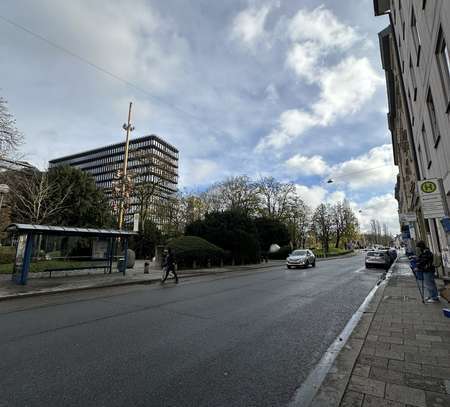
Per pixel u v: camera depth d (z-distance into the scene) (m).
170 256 14.92
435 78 8.72
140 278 15.64
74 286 12.50
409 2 11.20
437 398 3.18
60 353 4.77
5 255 20.59
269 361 4.44
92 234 15.71
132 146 86.88
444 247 12.30
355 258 46.81
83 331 6.00
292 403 3.25
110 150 92.62
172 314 7.48
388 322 6.40
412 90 13.59
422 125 12.47
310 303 8.91
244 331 5.98
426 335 5.41
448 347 4.76
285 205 49.72
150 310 7.99
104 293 11.35
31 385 3.68
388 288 11.83
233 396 3.41
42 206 27.27
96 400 3.32
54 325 6.49
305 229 59.97
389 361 4.22
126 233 17.28
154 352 4.80
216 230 28.06
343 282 14.29
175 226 39.34
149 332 5.91
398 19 14.77
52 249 15.84
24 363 4.37
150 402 3.28
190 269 22.11
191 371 4.08
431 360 4.23
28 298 10.34
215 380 3.81
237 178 46.53
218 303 8.95
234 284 13.62
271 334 5.78
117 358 4.55
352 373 3.84
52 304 9.05
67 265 16.19
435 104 9.27
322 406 3.10
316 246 72.12
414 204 22.89
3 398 3.37
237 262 28.39
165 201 38.69
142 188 32.81
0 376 3.94
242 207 44.03
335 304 8.77
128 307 8.44
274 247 42.59
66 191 28.11
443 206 7.97
